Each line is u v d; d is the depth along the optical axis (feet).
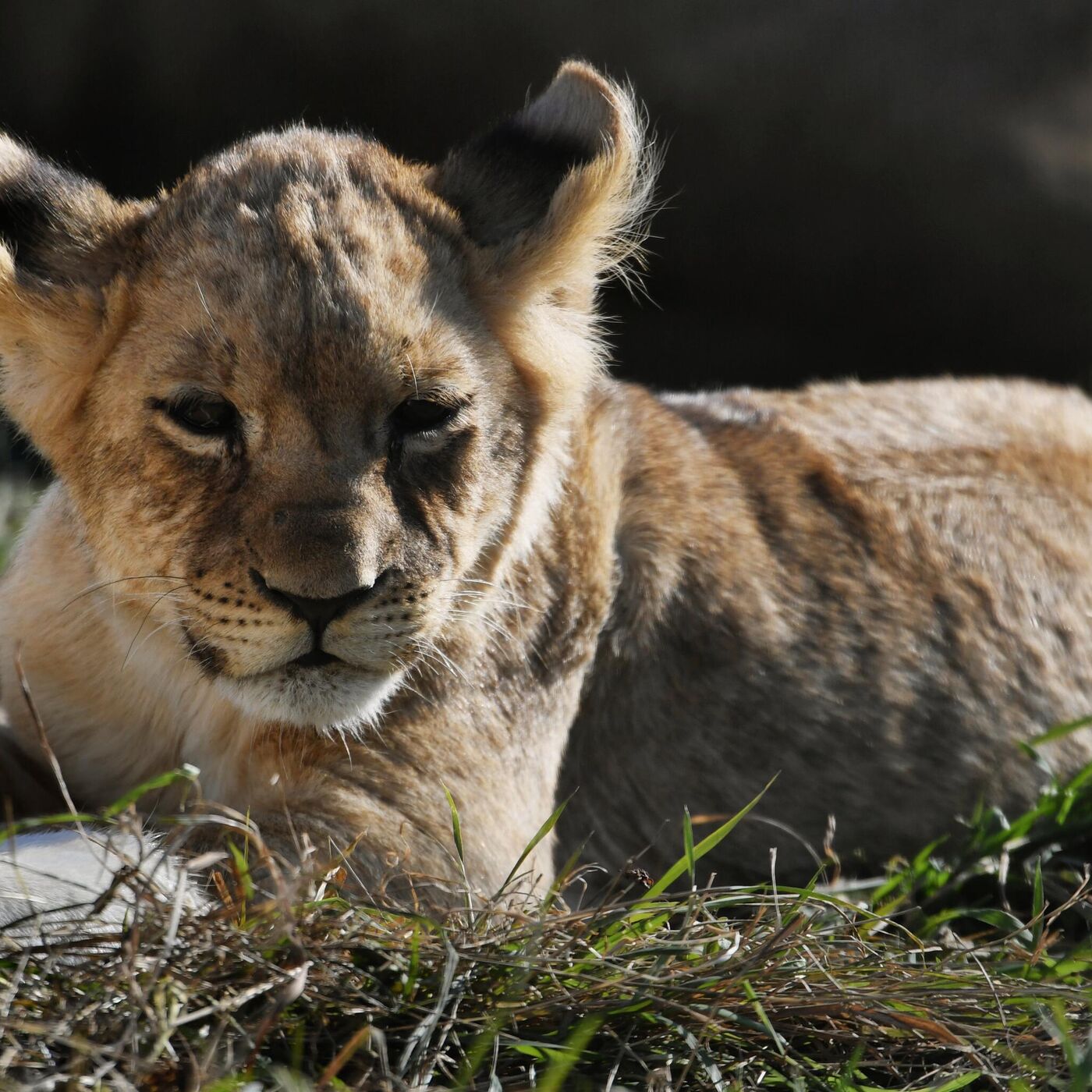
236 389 21.62
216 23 65.41
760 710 29.78
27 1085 15.34
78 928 18.16
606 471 28.40
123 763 25.81
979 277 64.64
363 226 23.09
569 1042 17.84
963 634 31.94
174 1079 16.03
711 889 21.88
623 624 28.40
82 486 23.71
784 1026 18.63
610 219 26.45
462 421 23.21
